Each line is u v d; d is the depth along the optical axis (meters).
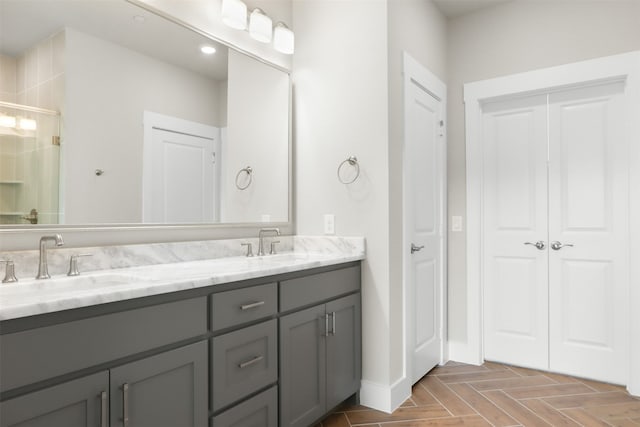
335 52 2.49
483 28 2.98
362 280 2.36
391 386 2.25
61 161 1.55
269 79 2.49
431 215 2.84
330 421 2.12
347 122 2.43
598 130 2.66
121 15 1.76
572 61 2.66
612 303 2.59
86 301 1.08
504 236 2.97
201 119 2.08
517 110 2.94
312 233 2.56
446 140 3.06
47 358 1.02
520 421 2.11
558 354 2.77
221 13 2.13
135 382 1.21
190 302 1.38
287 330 1.80
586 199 2.69
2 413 0.93
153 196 1.86
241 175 2.29
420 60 2.69
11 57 1.43
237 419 1.54
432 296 2.84
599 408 2.25
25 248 1.45
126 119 1.76
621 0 2.51
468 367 2.90
